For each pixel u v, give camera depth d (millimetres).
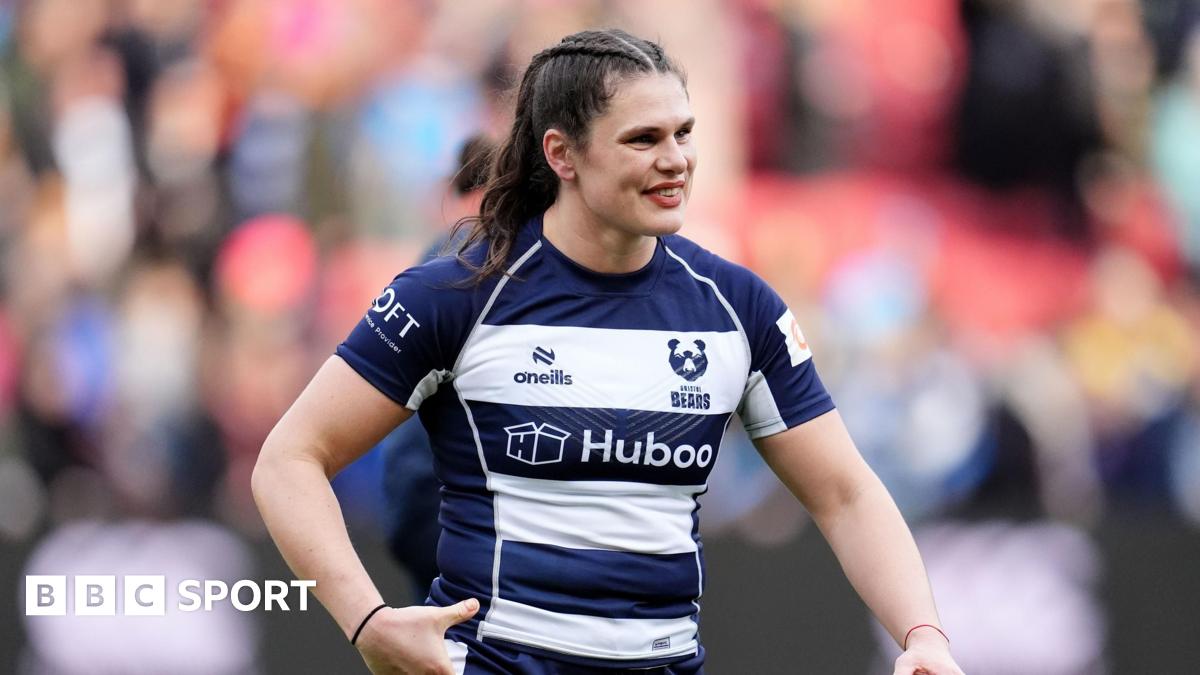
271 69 29703
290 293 28469
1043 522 21969
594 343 9930
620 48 9781
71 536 21484
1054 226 29828
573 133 9797
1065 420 27094
